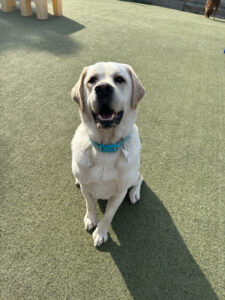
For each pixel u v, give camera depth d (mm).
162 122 3188
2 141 2658
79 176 1789
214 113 3477
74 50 4770
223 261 1913
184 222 2146
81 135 1834
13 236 1909
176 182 2461
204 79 4348
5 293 1623
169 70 4496
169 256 1917
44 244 1892
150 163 2619
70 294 1658
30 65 4109
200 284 1778
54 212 2105
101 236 1945
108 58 4621
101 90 1551
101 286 1715
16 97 3344
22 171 2377
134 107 1831
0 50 4473
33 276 1717
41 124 2939
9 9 6492
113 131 1666
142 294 1702
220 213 2232
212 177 2543
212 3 8844
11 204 2109
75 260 1830
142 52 5074
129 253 1914
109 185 1807
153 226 2107
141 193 2346
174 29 6781
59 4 6348
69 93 3529
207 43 6027
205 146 2895
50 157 2543
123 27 6355
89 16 6852
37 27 5668
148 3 11055
